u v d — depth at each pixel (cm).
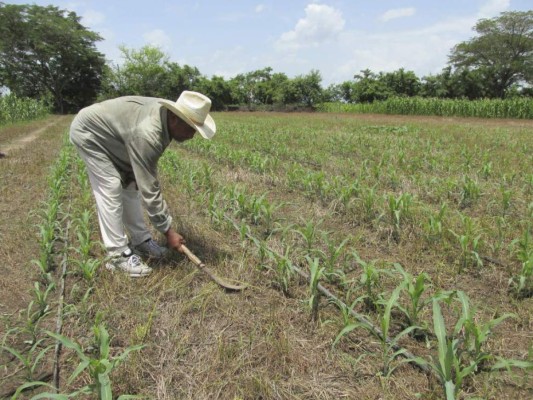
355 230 493
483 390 238
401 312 319
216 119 2517
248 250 417
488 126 1864
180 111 318
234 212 506
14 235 461
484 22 4716
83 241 366
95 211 523
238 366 256
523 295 346
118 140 345
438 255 413
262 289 349
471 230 426
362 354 264
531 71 4469
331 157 926
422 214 511
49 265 388
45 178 731
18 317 313
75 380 252
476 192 568
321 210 555
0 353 276
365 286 344
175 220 497
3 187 661
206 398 234
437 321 233
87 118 341
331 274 354
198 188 666
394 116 3014
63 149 980
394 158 883
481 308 330
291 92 4475
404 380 250
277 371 256
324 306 327
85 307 310
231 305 323
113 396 239
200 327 299
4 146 1227
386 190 656
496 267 390
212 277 349
